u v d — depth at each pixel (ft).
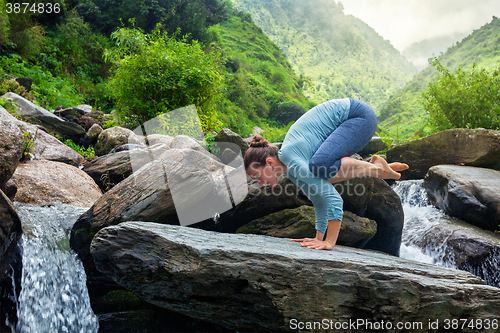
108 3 51.83
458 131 19.98
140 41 20.26
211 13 67.56
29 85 28.89
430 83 26.53
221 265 5.82
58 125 20.49
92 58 44.14
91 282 8.64
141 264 6.07
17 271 7.02
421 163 21.63
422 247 15.07
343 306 5.94
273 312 5.89
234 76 76.13
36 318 7.26
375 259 7.27
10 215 6.86
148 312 8.13
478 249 13.02
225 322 6.40
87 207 11.83
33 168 12.78
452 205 16.01
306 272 5.92
